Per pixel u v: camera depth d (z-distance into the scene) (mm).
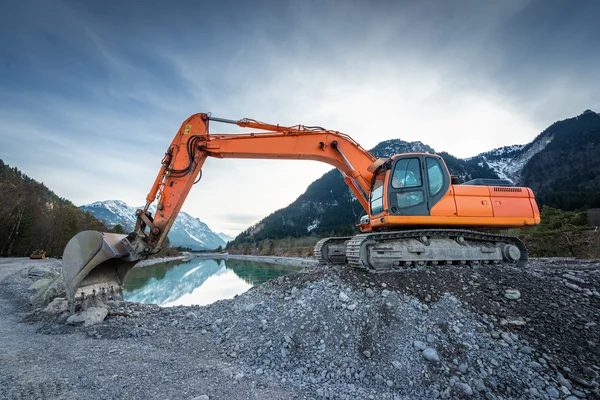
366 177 8969
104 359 4965
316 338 5289
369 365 4730
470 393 4203
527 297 5949
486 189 8031
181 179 8156
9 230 42250
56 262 31516
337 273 7027
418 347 4965
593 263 9664
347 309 5836
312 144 8961
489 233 7941
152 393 3824
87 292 7539
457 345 5000
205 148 8289
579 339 4879
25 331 6695
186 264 60688
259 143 8594
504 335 5141
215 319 6934
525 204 8070
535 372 4492
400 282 6500
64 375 4297
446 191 7754
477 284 6453
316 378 4531
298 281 7215
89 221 62875
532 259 11820
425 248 7402
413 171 7828
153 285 27172
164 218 8023
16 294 11984
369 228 8859
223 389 4062
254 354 5215
